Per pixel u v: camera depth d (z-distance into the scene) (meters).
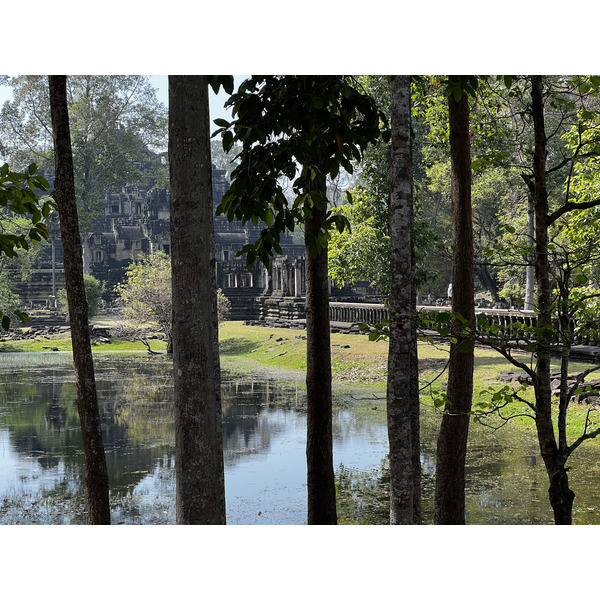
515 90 8.55
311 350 9.46
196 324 6.03
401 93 6.95
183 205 6.02
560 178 29.20
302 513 12.77
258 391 27.92
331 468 9.45
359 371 29.58
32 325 57.09
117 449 18.48
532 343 6.79
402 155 6.93
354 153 7.30
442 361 27.27
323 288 9.46
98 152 65.75
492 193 37.62
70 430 21.14
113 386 30.02
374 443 18.02
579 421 16.88
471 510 12.14
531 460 15.46
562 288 7.43
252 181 6.67
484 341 6.83
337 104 7.25
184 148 6.04
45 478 15.73
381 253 22.52
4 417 23.33
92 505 8.36
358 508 12.66
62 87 8.39
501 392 7.42
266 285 55.00
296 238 98.62
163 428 21.09
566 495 7.26
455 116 9.27
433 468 15.20
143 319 43.16
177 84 6.06
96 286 56.06
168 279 43.19
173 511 13.09
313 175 7.24
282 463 16.61
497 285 53.81
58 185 8.41
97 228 90.38
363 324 7.11
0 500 14.04
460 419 9.18
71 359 41.78
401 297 6.90
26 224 56.19
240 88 6.66
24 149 57.97
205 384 6.06
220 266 58.88
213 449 6.11
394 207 6.95
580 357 23.77
